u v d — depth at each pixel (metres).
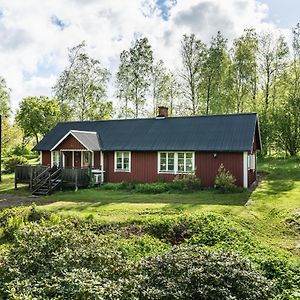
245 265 6.22
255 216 14.19
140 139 25.34
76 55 46.53
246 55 39.34
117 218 13.54
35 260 6.32
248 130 22.59
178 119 26.28
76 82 46.66
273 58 38.66
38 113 47.59
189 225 11.86
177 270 5.91
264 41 38.84
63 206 16.78
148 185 21.91
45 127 47.88
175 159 23.58
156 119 27.27
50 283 5.56
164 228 11.95
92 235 7.70
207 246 9.99
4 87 57.84
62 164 26.75
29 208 14.80
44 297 5.17
